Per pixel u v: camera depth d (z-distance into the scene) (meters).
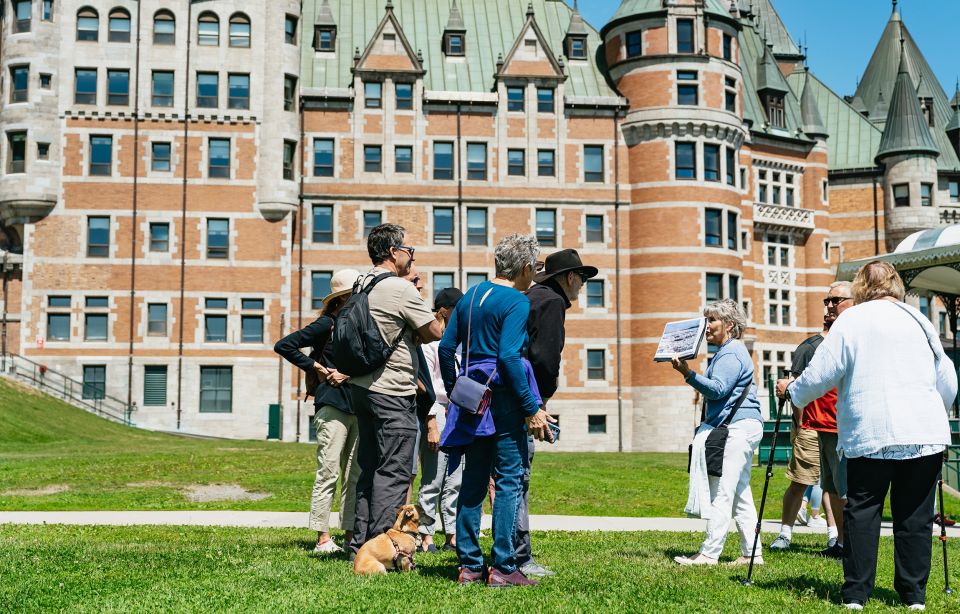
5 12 45.91
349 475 9.57
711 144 48.97
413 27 52.75
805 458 10.91
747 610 6.66
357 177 47.28
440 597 6.77
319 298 46.66
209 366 45.09
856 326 7.27
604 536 12.45
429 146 48.03
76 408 41.47
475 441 7.53
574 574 8.15
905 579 7.15
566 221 48.62
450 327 7.67
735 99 50.16
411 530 8.26
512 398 7.36
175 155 45.56
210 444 35.38
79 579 7.48
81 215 44.94
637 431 47.66
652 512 17.27
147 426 44.28
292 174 46.62
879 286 7.47
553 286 8.59
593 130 49.09
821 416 10.42
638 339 48.09
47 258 44.72
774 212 54.41
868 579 7.07
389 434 8.23
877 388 7.12
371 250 8.70
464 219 47.97
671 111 48.25
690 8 49.06
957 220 59.84
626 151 49.22
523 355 7.74
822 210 56.38
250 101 46.06
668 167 48.28
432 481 10.45
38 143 44.91
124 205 45.16
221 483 19.80
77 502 17.14
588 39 54.22
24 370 43.97
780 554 10.50
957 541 12.21
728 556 10.25
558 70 48.94
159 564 8.39
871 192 58.69
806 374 7.42
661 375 47.31
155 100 45.81
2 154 45.00
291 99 47.03
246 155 45.88
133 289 44.88
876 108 68.94
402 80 47.97
